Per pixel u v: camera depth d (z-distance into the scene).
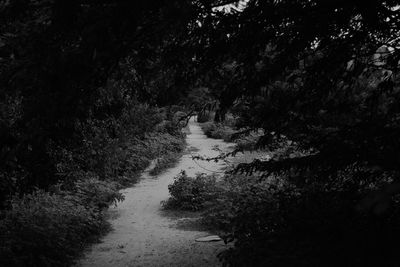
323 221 4.82
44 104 3.55
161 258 7.42
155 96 4.66
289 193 6.09
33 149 4.34
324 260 4.08
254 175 10.70
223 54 3.75
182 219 10.14
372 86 5.77
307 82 4.70
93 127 9.03
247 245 5.23
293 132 5.27
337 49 4.26
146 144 18.30
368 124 4.28
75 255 7.30
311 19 3.71
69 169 9.60
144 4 3.22
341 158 4.18
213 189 11.10
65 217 7.90
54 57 3.32
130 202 12.09
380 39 4.29
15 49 3.95
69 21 3.37
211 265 6.89
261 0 3.41
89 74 3.68
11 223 6.62
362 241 3.96
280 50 4.06
